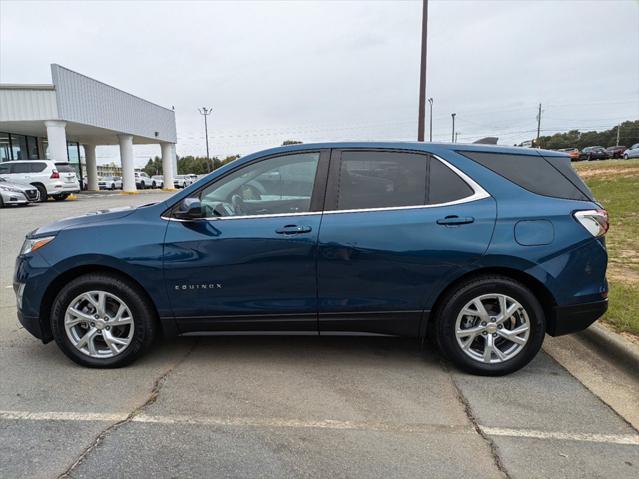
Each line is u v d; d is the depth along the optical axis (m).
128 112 28.98
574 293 3.42
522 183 3.51
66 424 2.89
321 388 3.36
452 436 2.77
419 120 17.83
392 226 3.39
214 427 2.86
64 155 22.23
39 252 3.58
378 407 3.10
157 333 3.76
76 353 3.65
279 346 4.11
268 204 3.56
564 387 3.38
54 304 3.59
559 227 3.39
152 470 2.46
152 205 3.69
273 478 2.40
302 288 3.47
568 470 2.47
